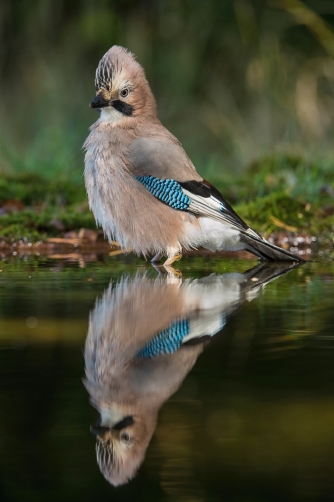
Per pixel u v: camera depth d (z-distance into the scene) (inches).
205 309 285.3
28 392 195.0
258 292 320.8
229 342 239.0
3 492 147.6
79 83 868.6
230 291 323.3
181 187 407.8
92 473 154.5
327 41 819.4
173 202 407.8
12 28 880.3
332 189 550.6
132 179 406.3
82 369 213.6
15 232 467.8
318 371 210.2
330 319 269.6
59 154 659.4
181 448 163.0
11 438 168.6
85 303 294.7
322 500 142.5
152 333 250.8
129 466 155.0
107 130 418.3
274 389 195.6
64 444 165.9
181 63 884.6
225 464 155.5
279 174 595.5
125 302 297.4
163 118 882.8
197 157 773.3
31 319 269.0
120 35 884.6
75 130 784.3
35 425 175.8
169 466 156.1
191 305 292.2
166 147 414.6
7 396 191.2
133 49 883.4
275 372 209.6
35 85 863.7
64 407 185.6
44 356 226.4
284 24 868.6
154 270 385.4
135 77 424.2
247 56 872.9
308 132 804.0
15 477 152.4
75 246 468.8
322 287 333.1
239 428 171.5
